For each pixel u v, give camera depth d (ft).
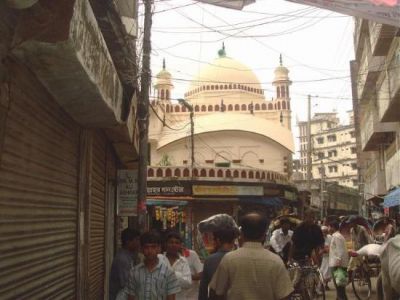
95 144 25.22
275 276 12.28
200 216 86.38
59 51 12.03
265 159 116.06
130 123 28.02
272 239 34.99
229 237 15.37
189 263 21.65
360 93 80.69
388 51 59.36
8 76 11.85
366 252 33.71
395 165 66.69
